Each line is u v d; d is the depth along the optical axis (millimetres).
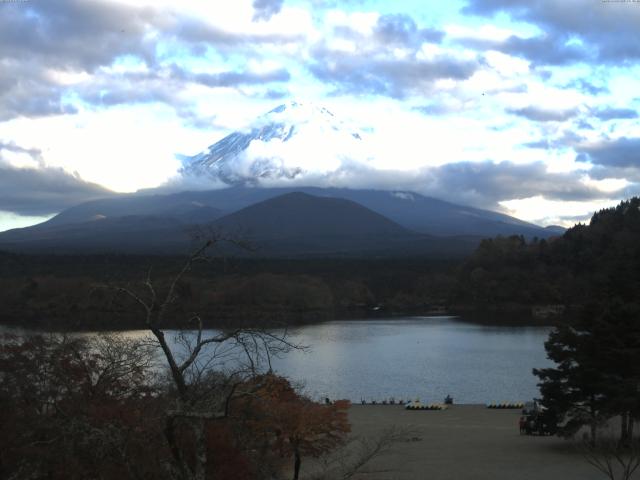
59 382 32062
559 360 50562
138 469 24125
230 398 21984
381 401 81688
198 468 21188
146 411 27484
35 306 111375
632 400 45375
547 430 51781
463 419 66312
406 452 48906
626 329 48500
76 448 26594
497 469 43156
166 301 22219
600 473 40969
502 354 122125
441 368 106438
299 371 103188
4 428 29141
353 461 44750
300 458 41750
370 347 131875
